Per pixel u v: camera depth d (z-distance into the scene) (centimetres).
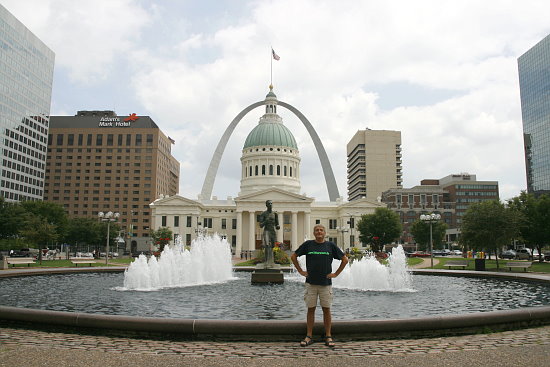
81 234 11144
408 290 3086
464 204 17438
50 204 9925
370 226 10762
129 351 1181
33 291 2873
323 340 1302
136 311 2080
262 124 14788
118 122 19650
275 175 14062
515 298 2642
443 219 16625
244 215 12900
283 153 14250
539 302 2470
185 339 1325
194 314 2005
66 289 3002
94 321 1388
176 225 12550
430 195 16750
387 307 2255
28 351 1159
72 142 19575
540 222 7462
